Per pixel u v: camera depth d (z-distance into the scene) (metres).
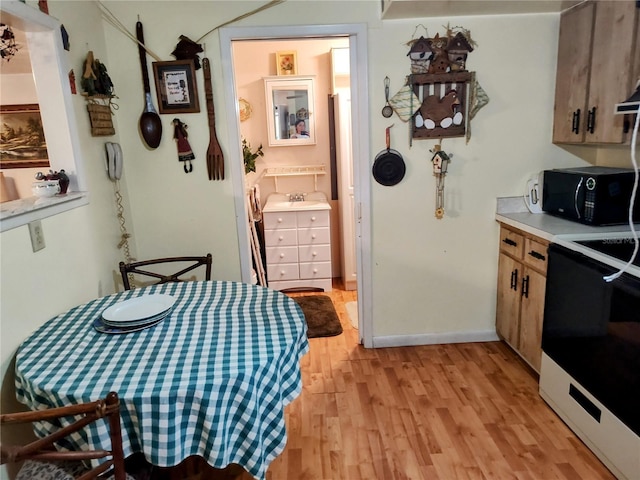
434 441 2.04
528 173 2.73
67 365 1.36
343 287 4.12
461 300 2.92
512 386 2.45
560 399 2.15
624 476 1.72
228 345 1.45
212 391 1.24
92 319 1.71
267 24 2.46
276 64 3.82
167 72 2.47
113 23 2.41
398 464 1.91
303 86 3.83
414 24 2.49
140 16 2.41
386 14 2.40
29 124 2.39
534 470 1.85
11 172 2.43
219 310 1.76
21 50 1.95
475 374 2.59
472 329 2.97
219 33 2.45
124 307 1.76
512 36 2.53
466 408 2.27
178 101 2.51
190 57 2.46
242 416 1.30
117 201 2.46
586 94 2.30
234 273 2.78
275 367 1.38
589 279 1.86
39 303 1.68
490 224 2.80
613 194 2.22
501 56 2.55
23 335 1.57
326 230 3.84
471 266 2.86
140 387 1.23
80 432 1.24
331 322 3.36
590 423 1.92
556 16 2.51
